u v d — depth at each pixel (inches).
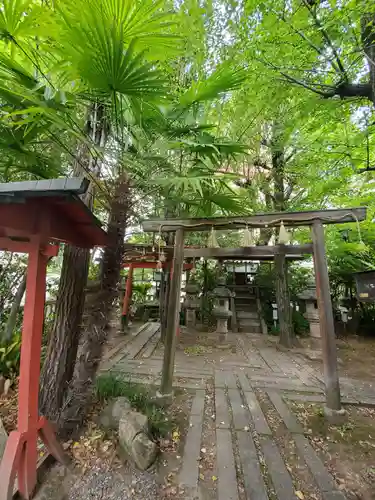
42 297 62.1
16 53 67.3
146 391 106.7
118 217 79.4
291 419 92.4
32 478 59.3
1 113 75.1
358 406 104.3
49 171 88.1
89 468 66.6
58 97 58.8
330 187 164.9
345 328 237.9
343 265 217.3
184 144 84.8
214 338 218.1
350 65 87.0
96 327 79.9
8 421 87.4
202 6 89.1
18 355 116.0
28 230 55.4
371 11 71.7
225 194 109.0
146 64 56.4
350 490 61.3
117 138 77.8
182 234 119.2
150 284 357.4
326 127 139.5
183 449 74.7
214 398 108.0
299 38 93.0
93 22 47.5
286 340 191.9
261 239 214.2
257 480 63.4
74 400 80.2
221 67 74.5
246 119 147.9
